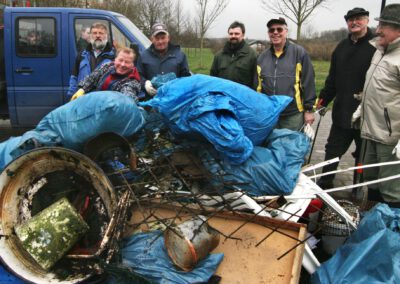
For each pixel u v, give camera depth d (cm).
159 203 311
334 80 512
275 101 356
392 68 365
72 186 296
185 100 315
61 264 285
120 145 306
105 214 285
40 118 697
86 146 295
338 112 497
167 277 266
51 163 288
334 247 351
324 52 2352
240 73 521
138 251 281
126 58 397
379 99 377
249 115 330
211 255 281
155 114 350
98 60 494
